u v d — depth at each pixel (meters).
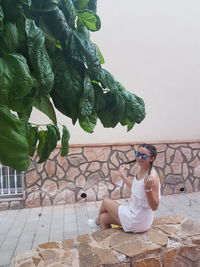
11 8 0.64
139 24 4.39
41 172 4.06
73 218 3.54
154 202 2.08
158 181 2.13
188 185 4.65
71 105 0.78
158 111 4.50
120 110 0.91
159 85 4.50
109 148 4.27
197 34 4.64
